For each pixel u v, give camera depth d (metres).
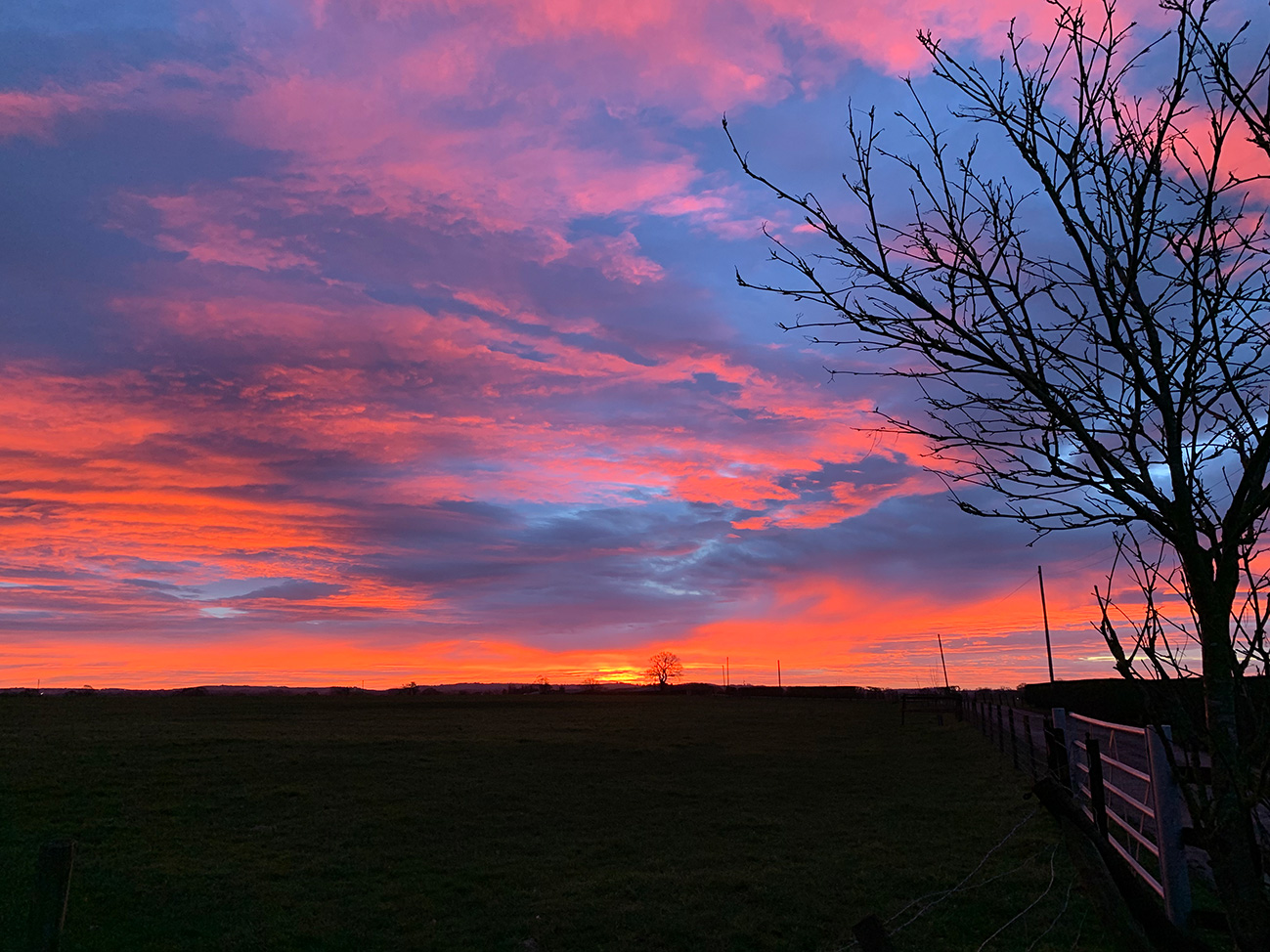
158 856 14.53
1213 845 2.06
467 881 13.19
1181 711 2.16
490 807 19.39
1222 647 2.13
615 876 13.27
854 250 2.79
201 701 69.38
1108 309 2.39
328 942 10.45
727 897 11.77
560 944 10.30
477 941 10.45
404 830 16.95
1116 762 8.68
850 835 15.55
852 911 10.80
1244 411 2.17
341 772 24.39
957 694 51.66
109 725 39.34
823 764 26.95
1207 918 6.71
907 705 67.81
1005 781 19.97
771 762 27.56
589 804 19.81
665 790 21.84
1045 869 10.98
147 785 21.55
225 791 21.08
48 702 60.78
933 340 2.66
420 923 11.21
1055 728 11.23
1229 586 2.16
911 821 16.36
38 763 24.38
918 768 25.16
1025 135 2.64
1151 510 2.32
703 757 29.28
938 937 9.23
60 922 6.33
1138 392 2.35
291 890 12.55
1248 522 2.13
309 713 53.59
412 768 25.44
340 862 14.38
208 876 13.21
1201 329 2.30
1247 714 2.10
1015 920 9.14
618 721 48.56
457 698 88.31
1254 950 1.93
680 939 10.29
